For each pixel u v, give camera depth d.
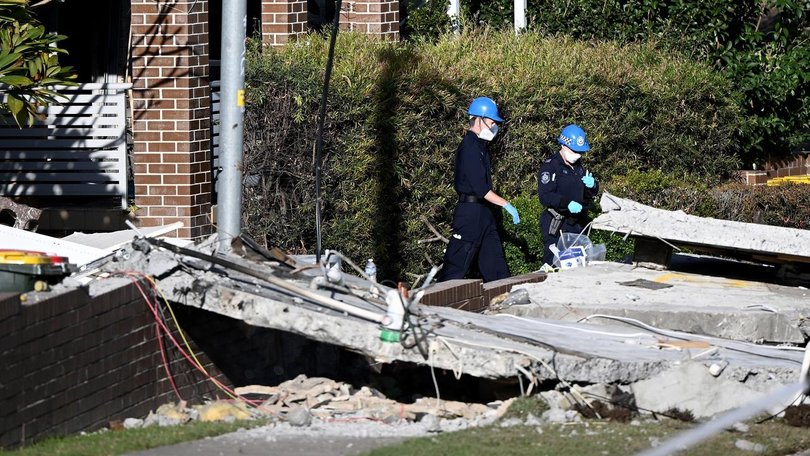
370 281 35.56
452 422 31.09
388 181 53.00
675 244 48.03
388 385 36.12
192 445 27.53
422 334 31.55
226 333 34.38
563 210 53.00
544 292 44.22
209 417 31.31
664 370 33.25
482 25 71.44
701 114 67.56
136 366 30.89
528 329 36.44
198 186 54.53
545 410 31.58
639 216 47.22
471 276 54.94
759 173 72.25
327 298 32.06
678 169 66.62
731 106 69.38
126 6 59.84
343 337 31.34
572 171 52.69
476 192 51.56
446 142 55.16
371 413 32.06
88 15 60.25
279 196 51.22
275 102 50.75
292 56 51.84
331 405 32.97
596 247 52.41
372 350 31.33
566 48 65.25
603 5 73.12
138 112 53.69
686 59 70.25
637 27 73.44
